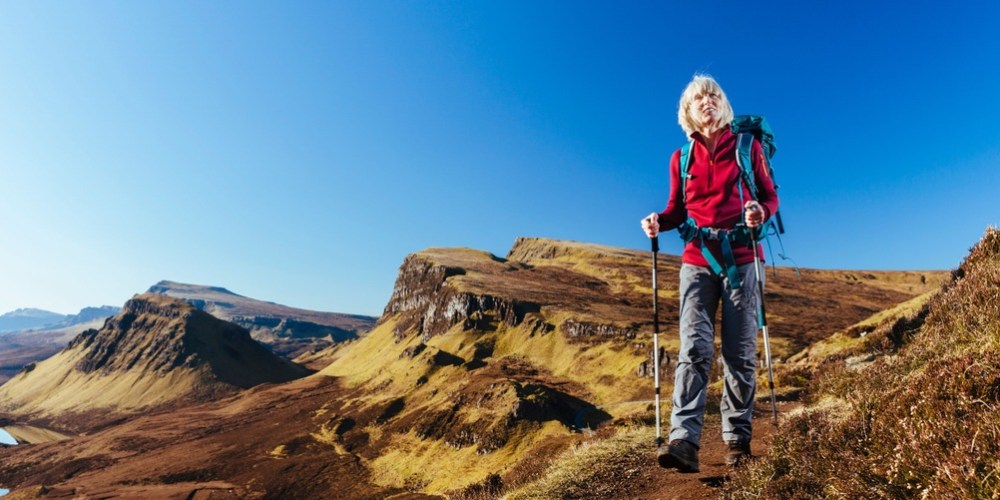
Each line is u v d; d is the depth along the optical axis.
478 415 182.75
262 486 178.38
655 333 4.43
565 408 174.88
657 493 5.03
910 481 2.90
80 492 189.25
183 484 188.75
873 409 4.12
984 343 4.57
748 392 4.24
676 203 4.46
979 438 2.70
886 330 12.38
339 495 161.50
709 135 4.13
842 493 3.11
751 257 4.02
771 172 4.22
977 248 9.16
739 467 4.22
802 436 4.29
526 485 6.90
